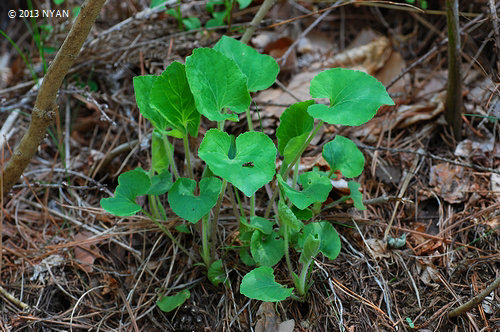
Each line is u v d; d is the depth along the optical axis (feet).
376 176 2.41
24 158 2.21
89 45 2.58
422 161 2.41
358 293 2.16
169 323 2.15
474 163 2.39
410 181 2.39
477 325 2.07
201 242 2.26
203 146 1.90
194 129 2.09
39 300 2.19
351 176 2.19
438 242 2.23
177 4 2.55
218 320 2.14
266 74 2.19
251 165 2.10
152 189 2.15
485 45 2.45
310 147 2.47
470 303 2.03
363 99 1.97
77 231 2.36
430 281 2.17
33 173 2.50
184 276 2.23
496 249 2.20
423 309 2.12
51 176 2.45
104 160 2.48
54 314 2.18
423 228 2.28
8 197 2.42
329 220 2.29
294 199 1.98
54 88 2.10
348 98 1.99
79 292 2.22
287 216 1.98
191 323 2.15
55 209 2.43
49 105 2.13
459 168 2.37
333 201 2.32
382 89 1.98
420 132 2.49
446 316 2.10
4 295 2.19
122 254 2.30
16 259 2.28
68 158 2.54
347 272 2.19
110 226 2.36
